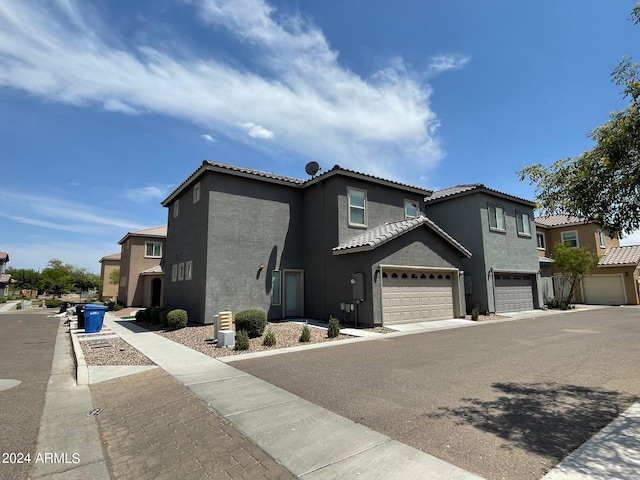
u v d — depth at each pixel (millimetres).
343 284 14383
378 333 12039
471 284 18328
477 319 15539
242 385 6293
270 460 3629
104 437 4398
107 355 9344
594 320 15305
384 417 4633
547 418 4469
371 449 3756
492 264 18375
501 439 3896
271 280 15602
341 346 9867
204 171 14727
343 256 14516
